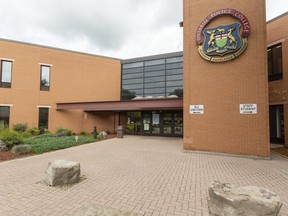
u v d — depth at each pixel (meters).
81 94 18.64
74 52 18.45
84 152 9.20
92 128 18.97
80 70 18.69
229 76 8.79
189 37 9.77
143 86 20.09
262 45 8.23
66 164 5.02
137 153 8.98
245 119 8.39
